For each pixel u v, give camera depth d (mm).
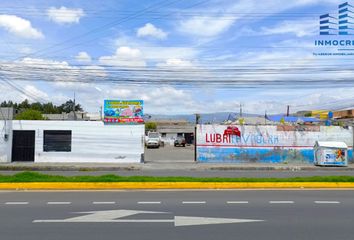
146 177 14938
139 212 9219
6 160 26703
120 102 27375
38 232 7395
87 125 27188
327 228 7723
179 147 62312
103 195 11891
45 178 14477
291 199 11094
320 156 25766
